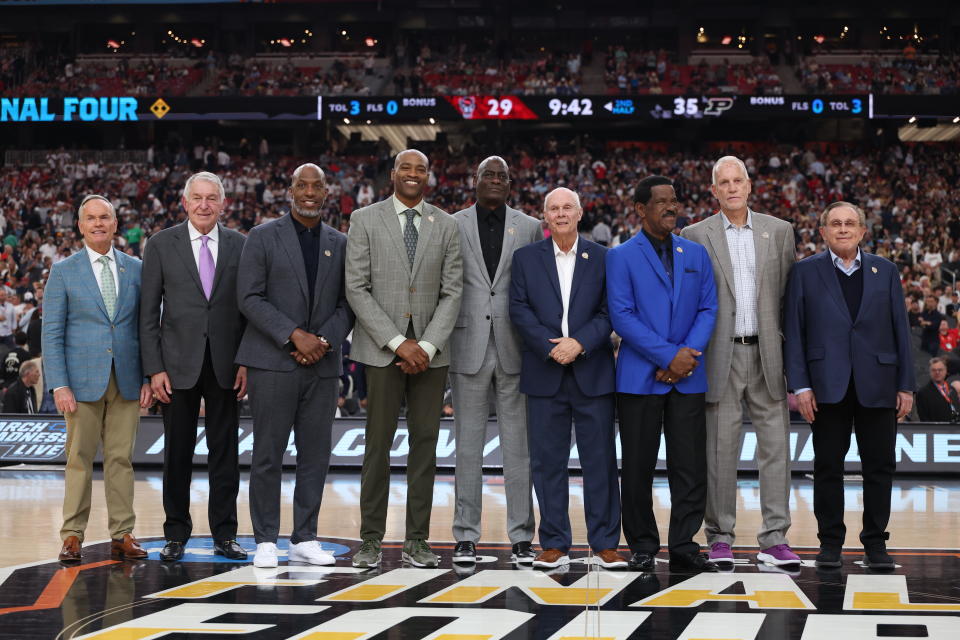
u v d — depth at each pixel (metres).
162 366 3.93
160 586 3.32
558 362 3.69
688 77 24.16
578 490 6.43
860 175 20.19
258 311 3.73
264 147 21.77
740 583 3.40
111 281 4.02
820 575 3.55
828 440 3.77
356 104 19.25
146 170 20.25
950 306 12.96
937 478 7.32
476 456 3.88
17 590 3.25
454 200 19.17
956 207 18.55
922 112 18.58
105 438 4.01
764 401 3.87
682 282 3.76
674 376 3.65
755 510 5.50
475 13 25.97
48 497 5.92
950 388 7.95
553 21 25.88
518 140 24.14
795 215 17.83
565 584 3.38
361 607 3.01
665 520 5.09
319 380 3.84
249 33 26.20
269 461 3.76
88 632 2.70
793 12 25.39
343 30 26.38
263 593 3.21
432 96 19.11
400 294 3.77
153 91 22.81
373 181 20.53
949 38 24.97
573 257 3.87
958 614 2.93
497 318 3.91
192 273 3.92
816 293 3.80
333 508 5.52
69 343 3.94
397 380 3.77
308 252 3.88
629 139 24.02
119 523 3.95
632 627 2.77
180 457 3.92
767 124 23.53
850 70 23.64
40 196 19.44
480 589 3.29
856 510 5.47
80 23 26.08
